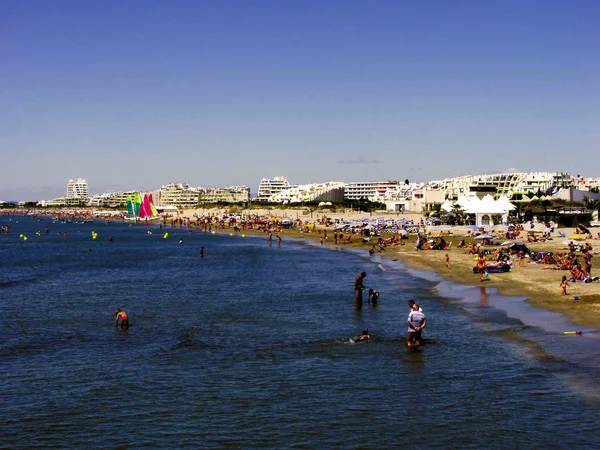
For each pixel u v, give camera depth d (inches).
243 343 1206.9
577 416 775.1
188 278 2386.8
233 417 810.2
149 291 2007.9
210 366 1045.8
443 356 1068.5
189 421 800.3
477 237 3339.1
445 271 2300.7
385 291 1876.2
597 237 3410.4
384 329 1316.4
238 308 1627.7
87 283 2260.1
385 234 4734.3
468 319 1379.2
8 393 919.7
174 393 908.6
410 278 2171.5
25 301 1808.6
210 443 733.3
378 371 993.5
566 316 1346.0
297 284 2128.4
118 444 737.0
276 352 1131.3
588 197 5999.0
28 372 1030.4
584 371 940.6
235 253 3720.5
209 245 4591.5
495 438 722.8
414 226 5068.9
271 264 2925.7
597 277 1865.2
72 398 894.4
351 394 885.8
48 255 3821.4
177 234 6461.6
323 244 4311.0
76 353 1157.1
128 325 1411.2
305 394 890.7
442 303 1605.6
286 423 785.6
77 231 7416.3
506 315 1398.9
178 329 1358.3
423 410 814.5
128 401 878.4
